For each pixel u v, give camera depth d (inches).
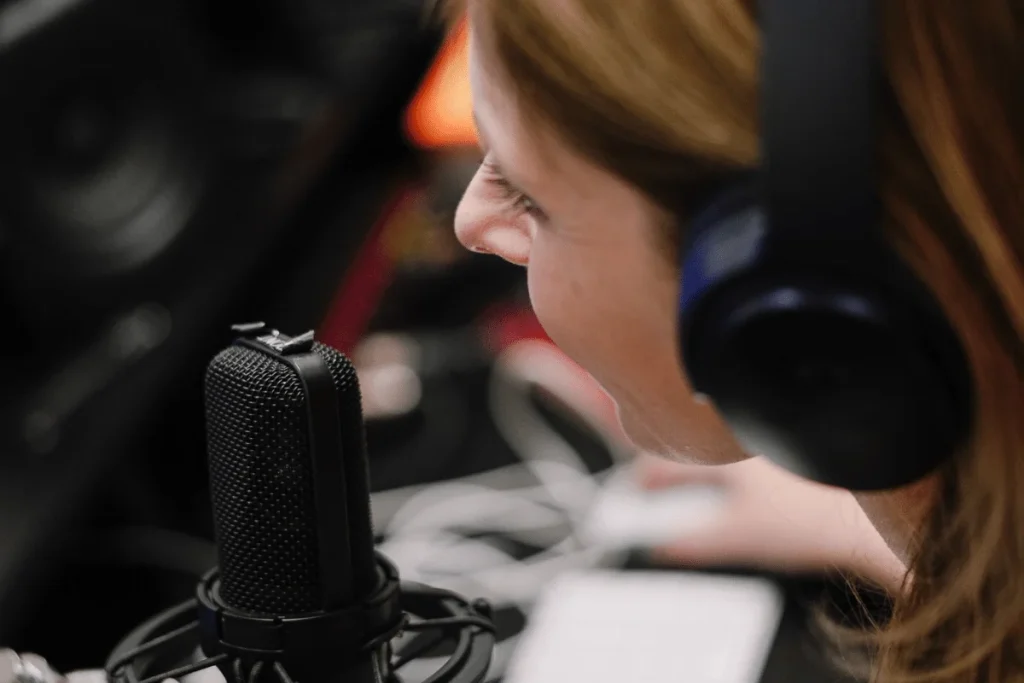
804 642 37.7
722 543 43.0
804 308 14.2
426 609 21.9
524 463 51.5
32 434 41.8
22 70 40.9
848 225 13.7
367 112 63.6
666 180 15.3
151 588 43.4
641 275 16.5
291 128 57.9
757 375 15.0
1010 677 19.7
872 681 23.3
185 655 21.1
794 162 13.5
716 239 14.8
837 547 41.6
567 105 15.1
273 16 62.1
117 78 45.1
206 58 52.2
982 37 14.3
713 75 14.5
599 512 46.8
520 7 14.9
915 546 20.1
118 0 44.1
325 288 58.0
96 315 45.7
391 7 66.7
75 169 44.7
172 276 47.9
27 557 37.5
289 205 53.9
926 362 14.3
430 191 67.6
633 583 41.6
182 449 49.5
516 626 40.4
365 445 19.8
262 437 18.8
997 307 15.5
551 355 58.1
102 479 42.1
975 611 19.0
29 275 43.3
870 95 13.1
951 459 17.3
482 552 44.9
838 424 15.1
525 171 16.3
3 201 41.6
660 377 17.5
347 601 19.4
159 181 47.5
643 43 14.5
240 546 19.4
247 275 50.5
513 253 18.4
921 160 14.6
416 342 60.7
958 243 15.0
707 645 37.5
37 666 21.9
